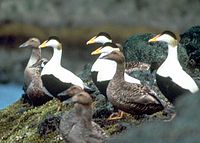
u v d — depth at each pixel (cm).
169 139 629
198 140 617
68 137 1259
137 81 1554
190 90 1473
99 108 1589
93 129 1253
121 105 1477
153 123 657
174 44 1552
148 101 1446
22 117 1792
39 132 1587
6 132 1812
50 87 1739
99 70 1644
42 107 1830
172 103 1519
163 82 1499
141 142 643
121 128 1460
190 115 642
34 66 1992
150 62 1833
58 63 1772
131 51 1881
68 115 1268
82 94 1261
